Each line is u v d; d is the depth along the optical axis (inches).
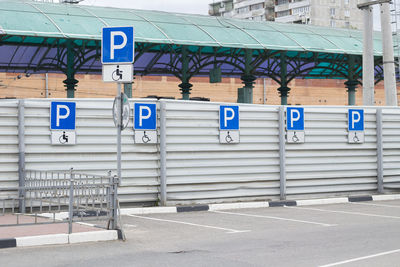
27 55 1355.8
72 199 396.8
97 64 1525.6
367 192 732.0
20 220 486.3
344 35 1461.6
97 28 1045.2
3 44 1202.6
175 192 617.3
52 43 1257.4
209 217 546.0
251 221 513.7
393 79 885.8
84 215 494.9
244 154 652.1
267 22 1396.4
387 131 744.3
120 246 380.2
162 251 360.5
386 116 743.7
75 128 569.6
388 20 888.3
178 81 1888.5
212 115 635.5
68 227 421.1
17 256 342.6
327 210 605.0
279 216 551.2
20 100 547.2
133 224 494.0
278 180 673.0
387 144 744.3
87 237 396.5
